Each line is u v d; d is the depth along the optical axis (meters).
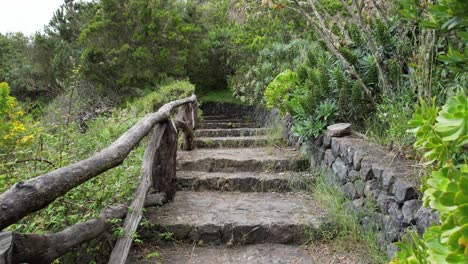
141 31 10.48
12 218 1.33
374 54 3.55
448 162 1.33
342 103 3.93
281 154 4.82
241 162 4.53
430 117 1.45
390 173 2.51
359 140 3.48
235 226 3.04
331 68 4.38
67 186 1.63
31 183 1.44
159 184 3.54
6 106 3.42
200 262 2.75
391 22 3.75
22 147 3.05
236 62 11.05
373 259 2.60
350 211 3.11
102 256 2.45
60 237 1.74
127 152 2.33
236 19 12.65
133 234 2.38
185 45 10.98
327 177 3.84
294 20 8.86
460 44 2.50
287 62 7.58
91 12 12.80
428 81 2.76
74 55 11.23
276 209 3.44
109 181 2.72
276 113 6.42
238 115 9.96
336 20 4.73
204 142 5.60
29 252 1.46
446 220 0.85
